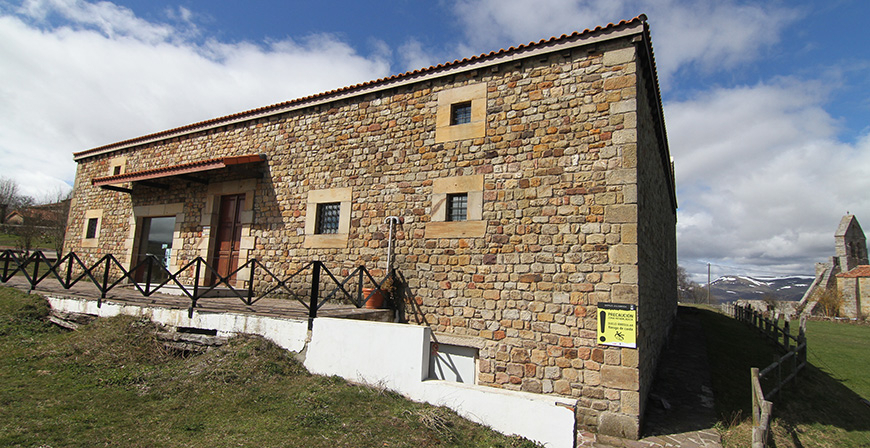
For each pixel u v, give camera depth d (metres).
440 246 6.51
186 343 5.48
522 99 6.29
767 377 8.06
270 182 8.32
